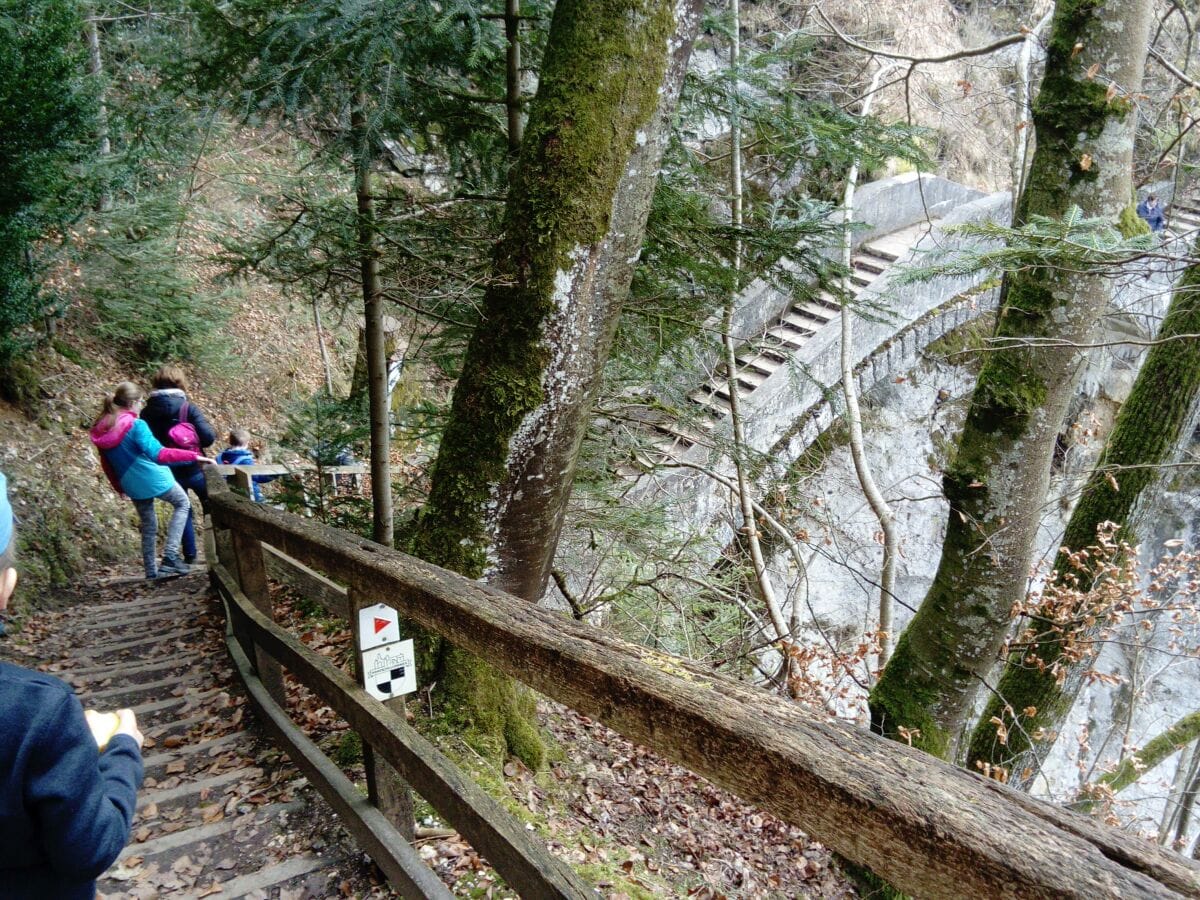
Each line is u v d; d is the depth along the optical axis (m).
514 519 3.88
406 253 4.62
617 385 6.73
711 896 3.96
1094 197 4.88
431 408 6.68
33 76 6.11
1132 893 0.84
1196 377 5.55
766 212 6.07
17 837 1.10
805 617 12.04
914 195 15.12
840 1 12.05
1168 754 7.42
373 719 2.50
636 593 7.82
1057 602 5.84
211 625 5.67
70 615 6.34
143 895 2.64
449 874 2.91
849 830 1.08
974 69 13.62
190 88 4.61
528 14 5.16
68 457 8.75
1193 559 6.63
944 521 13.52
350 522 6.69
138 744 1.38
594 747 5.27
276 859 2.84
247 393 12.88
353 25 3.77
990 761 6.50
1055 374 5.12
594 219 3.52
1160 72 7.86
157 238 10.44
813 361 11.45
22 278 7.25
